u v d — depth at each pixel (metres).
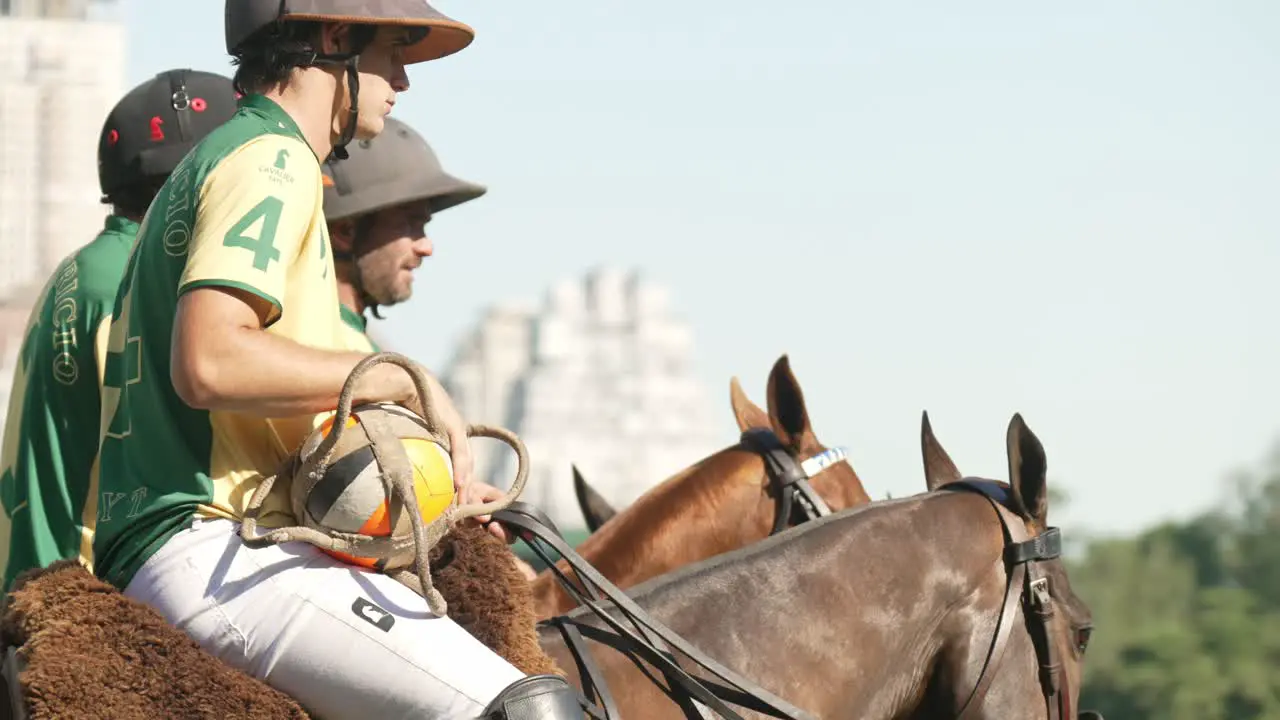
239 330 5.09
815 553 6.73
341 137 5.75
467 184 10.84
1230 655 52.03
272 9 5.59
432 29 5.99
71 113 178.50
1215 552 65.94
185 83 8.69
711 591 6.56
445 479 5.36
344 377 5.20
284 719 5.13
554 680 5.28
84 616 5.14
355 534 5.23
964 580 6.88
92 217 179.00
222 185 5.29
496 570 5.89
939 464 7.89
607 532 8.87
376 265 10.66
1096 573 60.72
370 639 5.18
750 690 6.20
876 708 6.67
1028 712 6.89
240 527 5.27
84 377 7.17
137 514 5.32
